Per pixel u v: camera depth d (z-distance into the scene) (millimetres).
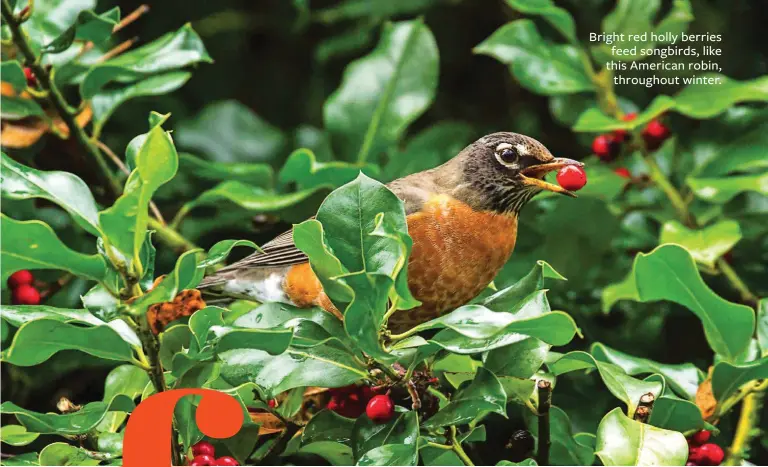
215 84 11531
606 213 8414
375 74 8773
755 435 6648
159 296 4445
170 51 7602
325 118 8711
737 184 7641
